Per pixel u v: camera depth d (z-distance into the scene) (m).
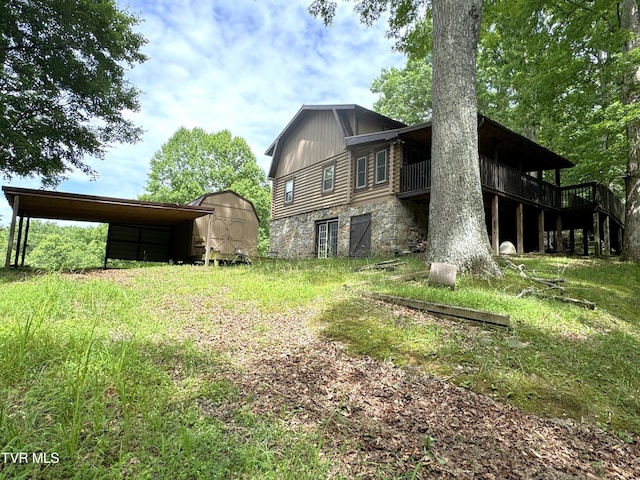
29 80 10.95
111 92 13.26
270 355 3.45
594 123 11.63
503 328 4.12
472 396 2.88
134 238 14.66
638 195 10.10
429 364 3.35
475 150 6.95
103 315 4.20
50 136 12.09
